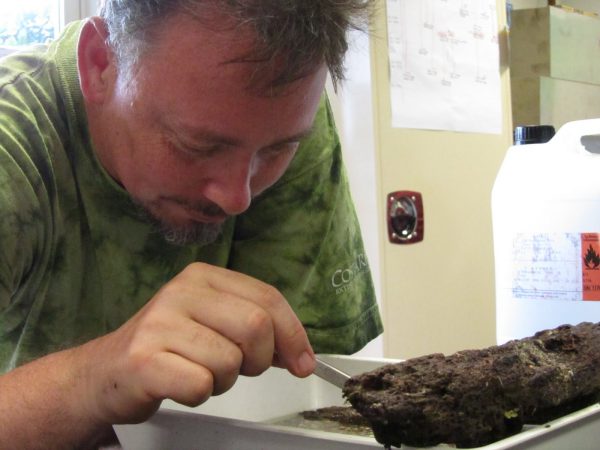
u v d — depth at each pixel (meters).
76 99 0.82
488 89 1.50
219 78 0.61
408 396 0.52
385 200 1.30
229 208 0.68
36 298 0.84
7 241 0.73
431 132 1.38
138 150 0.70
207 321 0.58
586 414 0.56
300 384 0.83
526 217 0.81
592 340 0.63
